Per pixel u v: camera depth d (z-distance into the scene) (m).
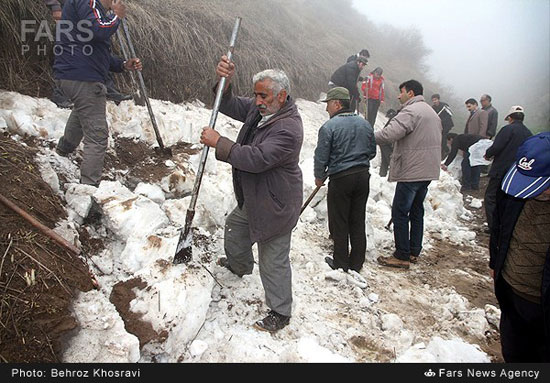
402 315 3.33
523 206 2.06
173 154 4.34
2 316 1.93
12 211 2.45
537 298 2.10
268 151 2.36
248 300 2.95
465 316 3.32
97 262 2.79
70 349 2.05
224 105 2.88
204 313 2.53
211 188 4.01
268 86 2.39
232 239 2.96
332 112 3.83
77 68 3.01
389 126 3.93
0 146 2.93
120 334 2.17
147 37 5.28
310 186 4.86
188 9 6.57
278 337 2.69
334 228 3.74
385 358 2.75
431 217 6.04
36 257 2.27
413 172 3.97
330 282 3.54
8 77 3.84
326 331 2.86
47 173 3.01
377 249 4.61
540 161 1.91
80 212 2.96
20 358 1.89
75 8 2.91
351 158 3.60
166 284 2.47
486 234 5.95
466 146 8.20
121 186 3.31
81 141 3.77
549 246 1.92
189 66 5.89
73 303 2.25
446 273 4.30
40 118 3.72
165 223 3.26
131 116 4.54
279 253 2.65
